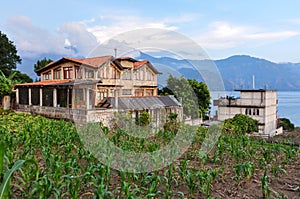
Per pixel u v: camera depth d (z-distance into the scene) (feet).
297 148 21.58
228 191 12.99
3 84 56.80
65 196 11.72
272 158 18.70
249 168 14.10
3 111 49.47
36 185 10.28
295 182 14.57
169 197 12.10
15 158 15.87
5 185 7.73
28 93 55.98
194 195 12.45
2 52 90.02
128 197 10.39
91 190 12.34
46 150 15.60
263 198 12.25
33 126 28.30
